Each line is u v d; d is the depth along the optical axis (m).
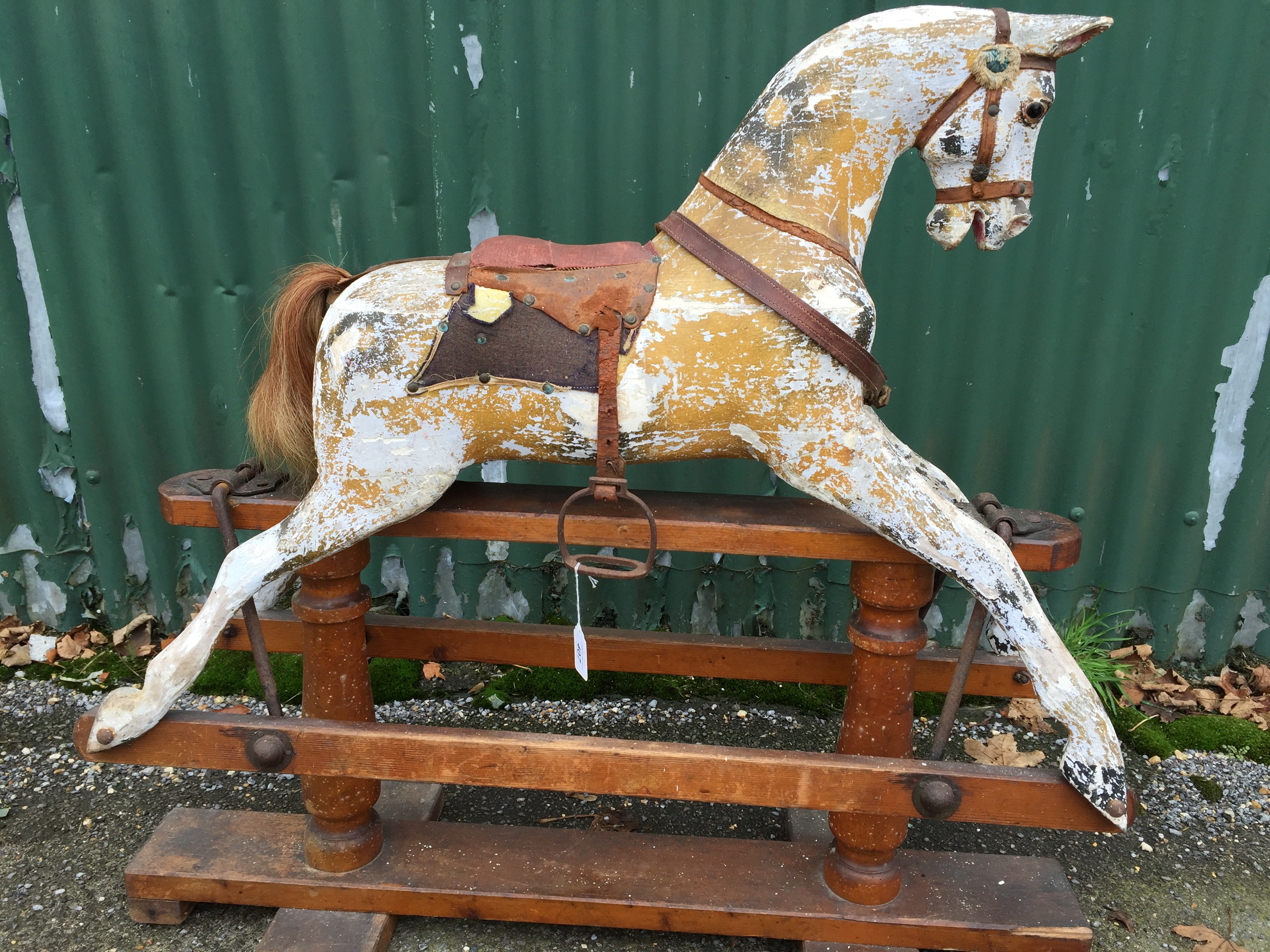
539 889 1.32
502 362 1.06
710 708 2.00
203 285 1.89
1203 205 1.80
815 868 1.39
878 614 1.19
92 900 1.44
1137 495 2.02
